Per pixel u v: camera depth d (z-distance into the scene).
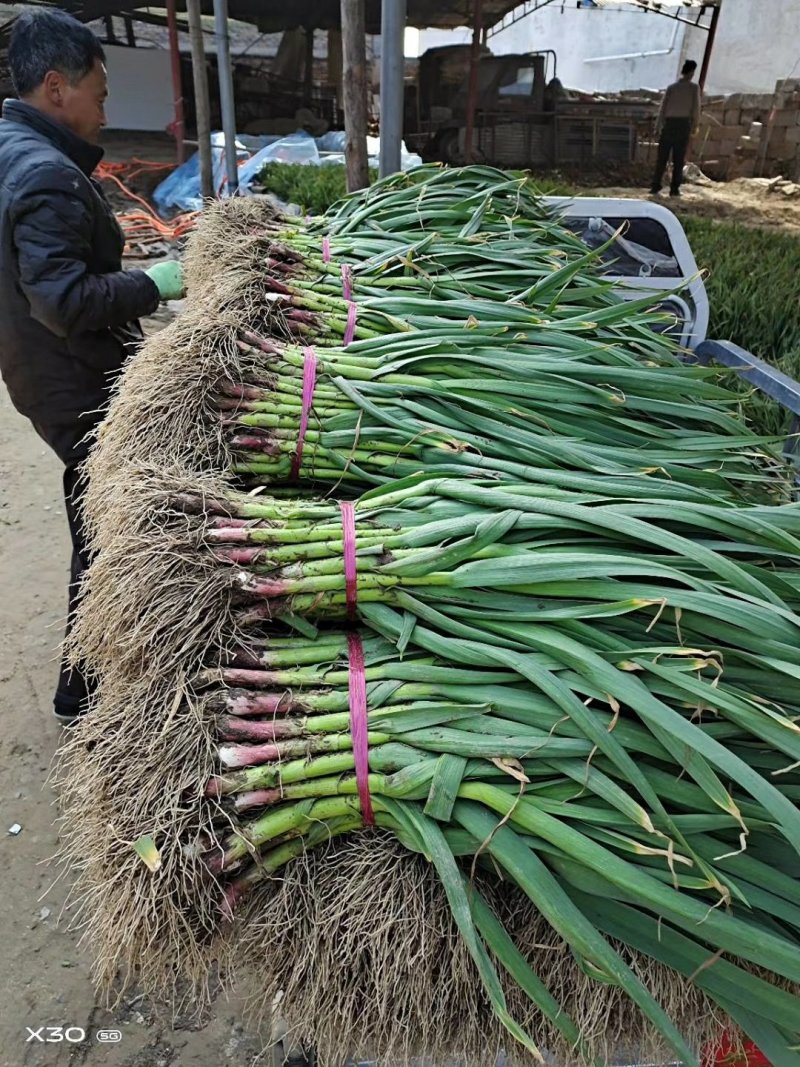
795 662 1.01
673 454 1.46
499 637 1.09
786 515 1.18
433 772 0.97
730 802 0.91
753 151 13.39
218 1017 1.81
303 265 1.81
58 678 2.62
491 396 1.48
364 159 3.49
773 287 3.44
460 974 0.95
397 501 1.23
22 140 1.88
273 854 0.98
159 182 10.43
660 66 15.78
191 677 1.03
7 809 2.28
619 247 2.54
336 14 11.83
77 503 2.13
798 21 13.38
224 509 1.16
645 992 0.87
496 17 11.62
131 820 0.96
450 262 1.95
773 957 0.88
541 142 10.92
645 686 1.00
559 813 0.96
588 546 1.17
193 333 1.43
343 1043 0.99
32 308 1.89
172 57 10.11
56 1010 1.81
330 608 1.13
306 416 1.40
